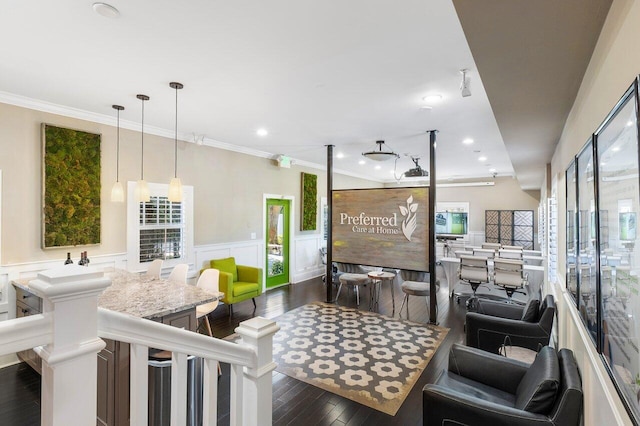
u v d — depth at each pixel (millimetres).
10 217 3359
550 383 1712
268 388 1348
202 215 5301
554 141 3600
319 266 8133
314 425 2461
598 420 1391
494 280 5191
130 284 3096
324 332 4285
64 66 2650
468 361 2375
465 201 10648
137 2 1831
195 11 1912
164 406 1786
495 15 1285
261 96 3293
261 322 1354
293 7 1869
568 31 1390
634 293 946
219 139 5285
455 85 2988
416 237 4797
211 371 1119
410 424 2473
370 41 2240
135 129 4395
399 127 4453
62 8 1889
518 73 1837
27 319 657
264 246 6512
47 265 3598
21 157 3428
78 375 720
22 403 2758
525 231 9789
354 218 5332
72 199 3773
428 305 5570
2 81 2969
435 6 1853
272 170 6699
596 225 1389
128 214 4324
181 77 2855
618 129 1093
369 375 3178
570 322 2393
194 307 2621
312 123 4297
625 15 1070
